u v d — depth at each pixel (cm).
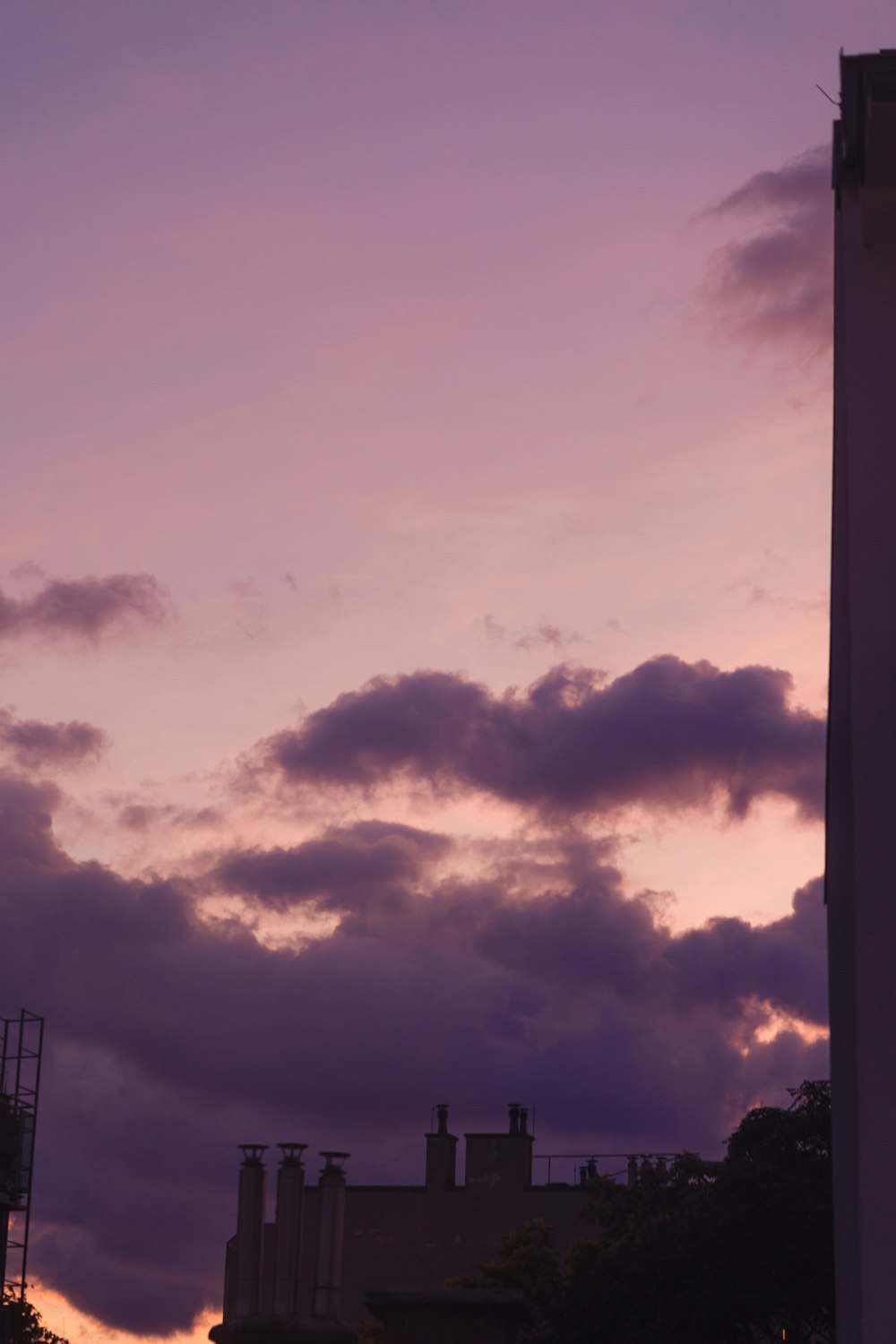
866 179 1872
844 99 1903
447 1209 7275
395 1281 7206
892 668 1736
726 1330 3806
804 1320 3809
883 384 1834
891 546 1780
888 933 1647
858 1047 1619
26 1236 4006
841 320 1903
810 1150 4119
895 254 1877
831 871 2244
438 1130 7462
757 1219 3716
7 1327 3731
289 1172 2184
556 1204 7181
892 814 1686
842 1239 1997
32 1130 4097
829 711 2336
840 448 1903
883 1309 1541
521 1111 7462
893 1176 1576
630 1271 3888
